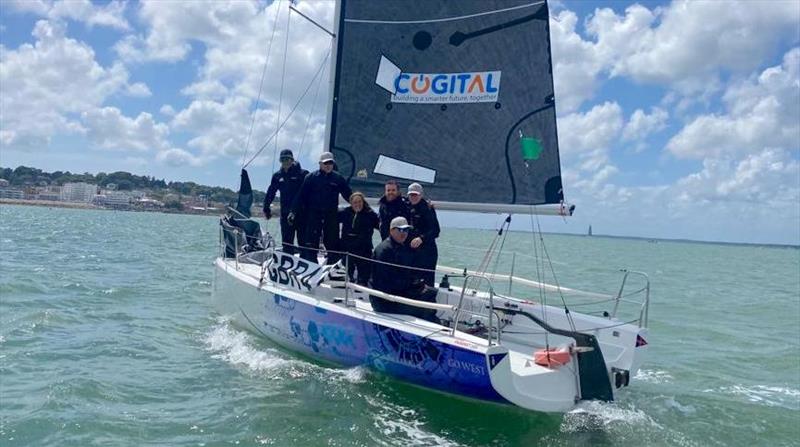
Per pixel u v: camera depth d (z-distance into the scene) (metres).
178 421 5.22
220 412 5.44
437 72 7.73
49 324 8.80
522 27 7.35
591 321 6.38
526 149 7.36
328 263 7.51
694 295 18.05
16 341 7.76
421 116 7.81
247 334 8.05
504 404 5.31
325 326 6.45
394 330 5.78
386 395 5.88
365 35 7.96
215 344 7.80
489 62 7.51
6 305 10.06
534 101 7.34
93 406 5.49
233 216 9.48
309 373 6.44
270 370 6.55
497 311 5.83
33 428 4.98
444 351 5.40
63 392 5.76
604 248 66.44
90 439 4.82
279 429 5.08
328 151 8.16
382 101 7.96
